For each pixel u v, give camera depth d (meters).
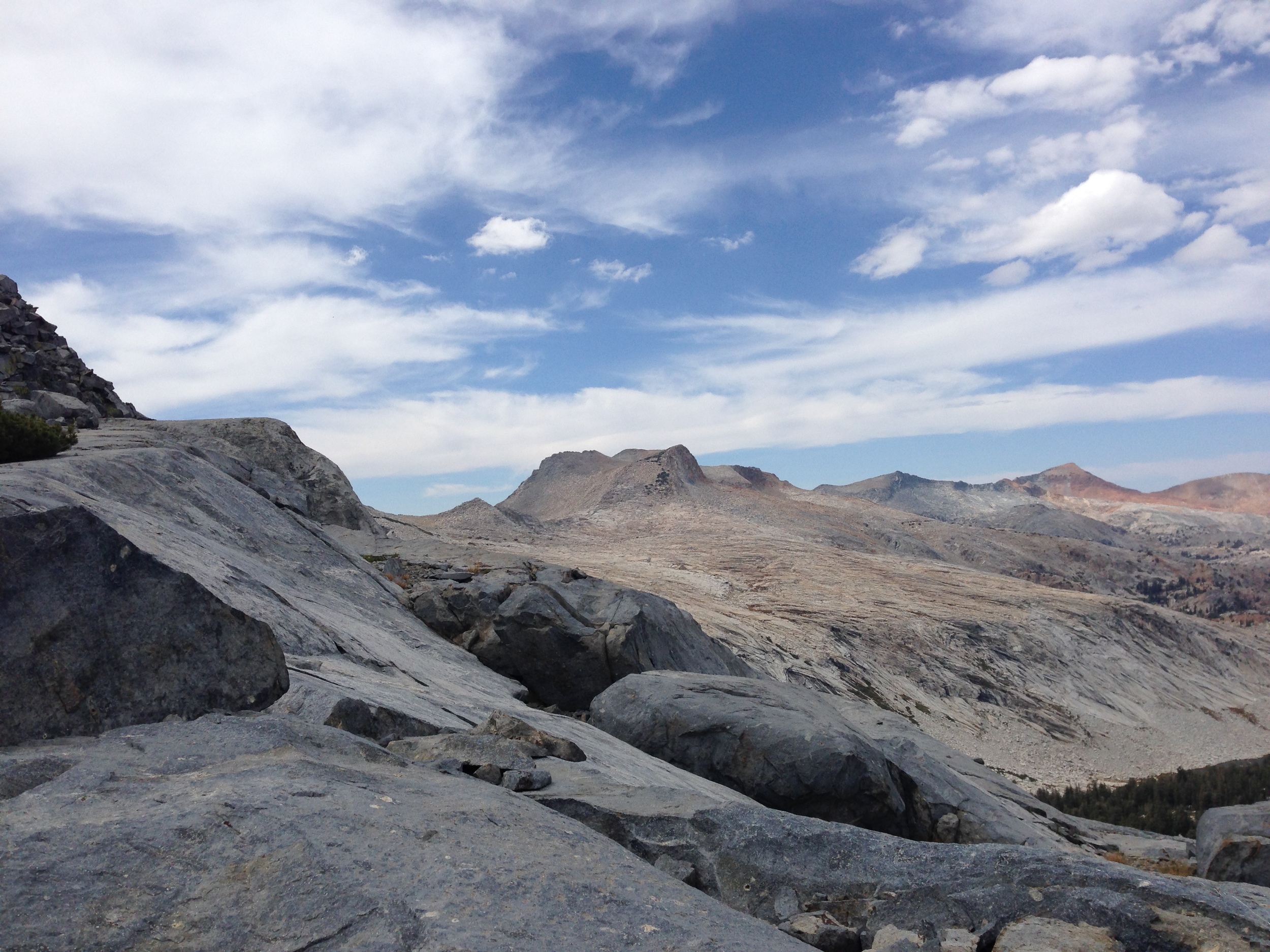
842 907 6.38
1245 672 181.38
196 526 16.70
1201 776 99.19
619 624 21.47
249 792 5.19
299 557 19.61
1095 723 132.25
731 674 24.75
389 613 19.80
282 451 31.69
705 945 4.36
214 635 7.30
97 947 3.66
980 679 137.25
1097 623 178.62
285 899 4.09
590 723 17.33
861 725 22.14
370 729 8.98
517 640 20.77
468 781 6.75
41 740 6.09
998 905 5.88
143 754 5.92
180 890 4.11
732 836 7.16
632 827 7.45
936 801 17.19
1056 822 20.91
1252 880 15.55
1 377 30.11
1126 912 5.51
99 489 15.12
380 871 4.47
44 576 6.50
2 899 3.81
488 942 3.95
